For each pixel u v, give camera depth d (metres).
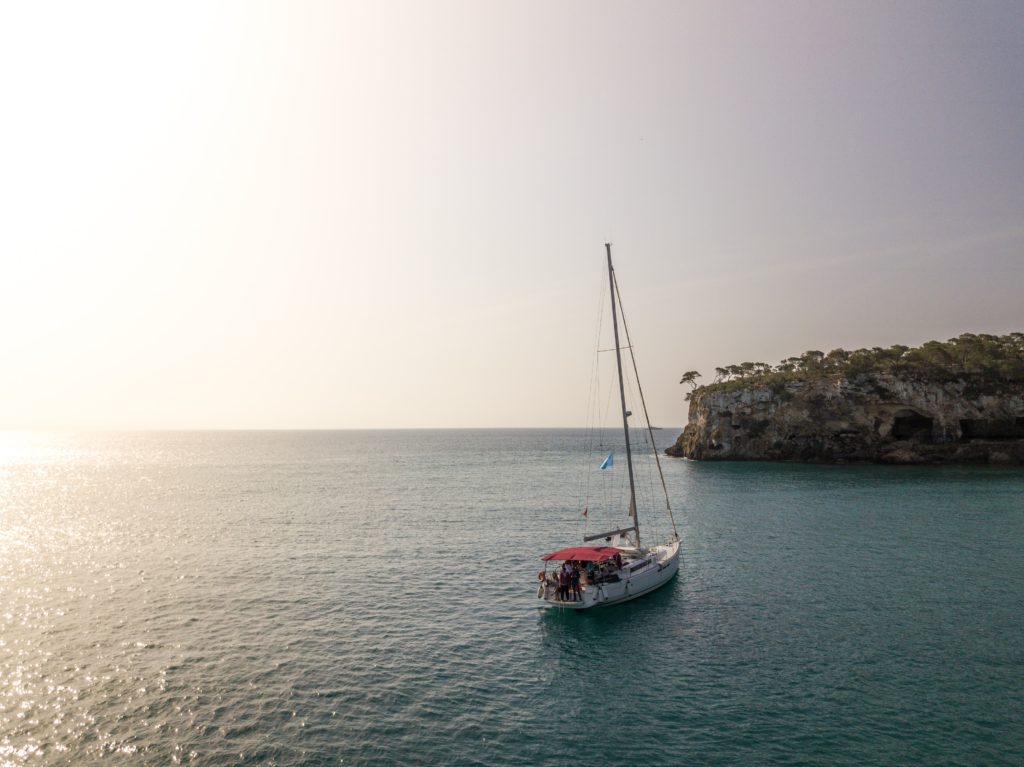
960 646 26.16
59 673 23.98
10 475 126.88
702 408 135.62
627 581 32.41
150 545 48.84
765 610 31.28
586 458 165.25
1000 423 103.38
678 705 21.30
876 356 123.88
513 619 30.73
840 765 17.41
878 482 83.56
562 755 18.09
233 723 20.02
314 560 43.44
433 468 132.38
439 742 18.86
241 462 162.50
